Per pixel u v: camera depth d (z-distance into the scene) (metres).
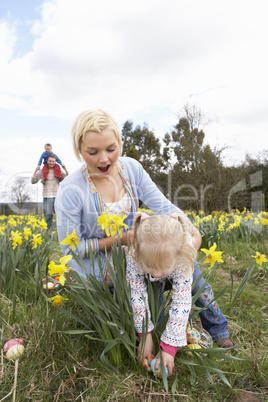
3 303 2.09
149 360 1.52
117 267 1.52
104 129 1.63
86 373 1.53
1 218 8.33
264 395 1.43
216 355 1.46
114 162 1.76
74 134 1.72
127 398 1.38
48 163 6.75
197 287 1.77
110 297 1.57
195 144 18.84
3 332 1.80
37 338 1.66
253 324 2.15
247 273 1.89
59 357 1.62
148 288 1.55
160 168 36.22
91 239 1.82
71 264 1.86
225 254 4.05
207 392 1.45
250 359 1.53
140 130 44.06
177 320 1.47
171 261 1.38
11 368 1.53
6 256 2.36
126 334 1.50
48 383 1.45
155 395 1.41
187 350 1.53
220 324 1.82
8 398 1.35
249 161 20.78
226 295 2.68
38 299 2.14
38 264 2.03
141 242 1.41
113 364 1.58
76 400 1.36
